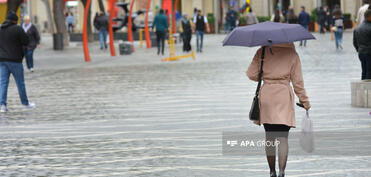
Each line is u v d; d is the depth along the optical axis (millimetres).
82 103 22797
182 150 13875
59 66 41594
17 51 21516
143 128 17016
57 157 13484
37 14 103438
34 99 24562
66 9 105688
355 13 86438
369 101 19500
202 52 51188
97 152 13906
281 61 10844
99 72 35906
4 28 21375
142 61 43656
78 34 78438
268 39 10633
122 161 12883
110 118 19016
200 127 16875
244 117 18375
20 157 13586
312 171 11641
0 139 15977
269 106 10750
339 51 44812
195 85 27297
